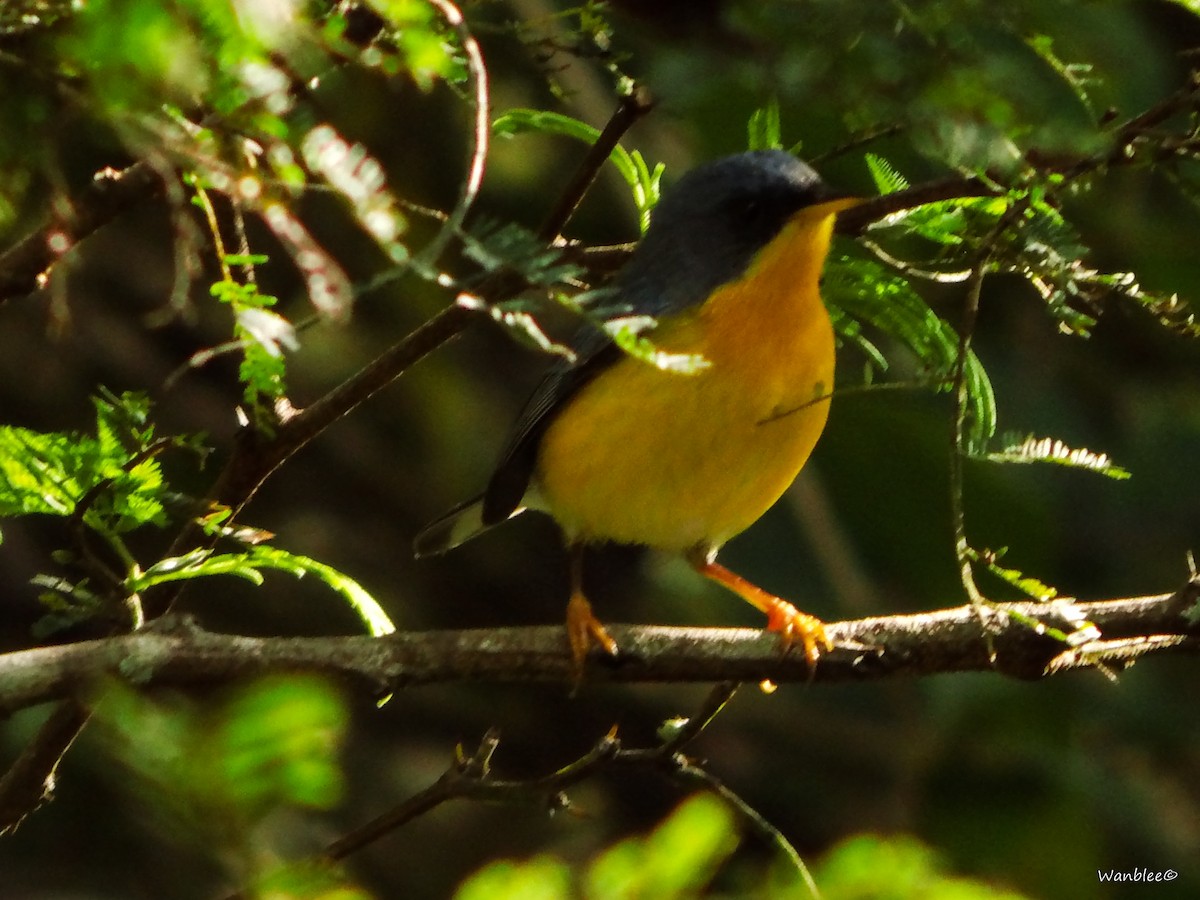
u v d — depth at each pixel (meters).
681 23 4.53
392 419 15.27
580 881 4.06
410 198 13.30
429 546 10.85
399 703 14.99
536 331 4.39
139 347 14.16
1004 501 12.93
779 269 8.78
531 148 13.60
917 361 7.75
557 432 9.43
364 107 12.63
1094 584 13.44
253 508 15.05
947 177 7.99
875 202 7.84
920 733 14.37
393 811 6.51
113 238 14.15
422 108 13.04
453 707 15.18
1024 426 13.30
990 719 12.97
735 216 8.88
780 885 4.18
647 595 14.56
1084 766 12.95
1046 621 7.45
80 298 14.01
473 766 6.65
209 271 7.84
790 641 7.60
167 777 3.45
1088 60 5.29
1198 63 7.87
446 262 13.94
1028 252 6.29
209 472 13.67
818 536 13.35
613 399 8.98
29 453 6.24
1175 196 11.59
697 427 8.92
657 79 4.47
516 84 10.12
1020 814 12.80
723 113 9.70
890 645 7.61
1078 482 13.68
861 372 12.80
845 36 4.38
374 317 14.52
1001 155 4.57
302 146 4.36
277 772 3.47
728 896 4.20
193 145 4.30
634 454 9.05
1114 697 13.10
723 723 15.09
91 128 4.54
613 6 5.04
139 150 4.21
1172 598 7.50
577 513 9.55
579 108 12.70
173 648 6.10
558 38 6.68
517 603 15.84
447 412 15.19
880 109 4.45
